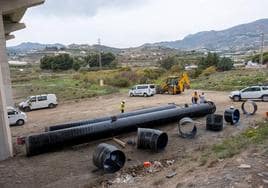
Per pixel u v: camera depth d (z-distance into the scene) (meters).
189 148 18.64
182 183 11.02
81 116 33.59
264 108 31.75
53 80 74.00
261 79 53.44
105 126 21.27
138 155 17.83
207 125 23.02
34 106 40.94
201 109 27.78
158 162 16.27
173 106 28.66
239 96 38.56
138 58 177.50
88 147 20.44
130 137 22.41
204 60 83.56
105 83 66.25
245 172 10.28
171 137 21.61
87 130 20.39
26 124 30.72
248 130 20.84
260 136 15.90
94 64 116.38
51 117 34.12
